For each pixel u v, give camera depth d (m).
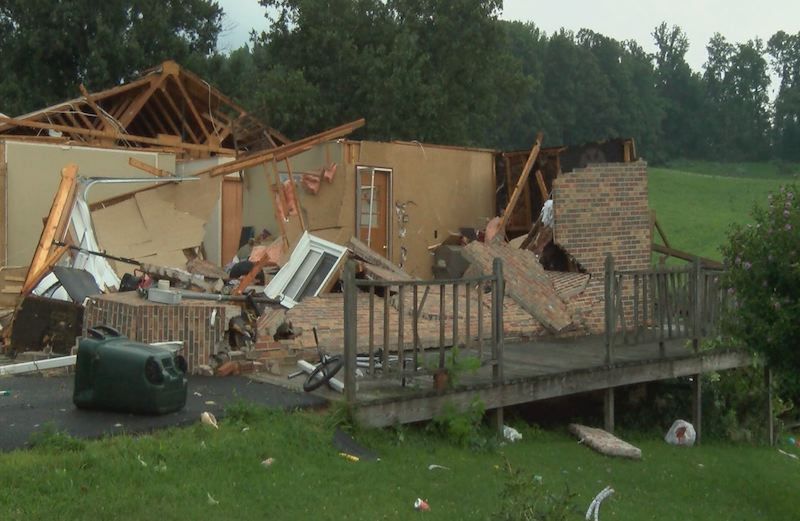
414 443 9.38
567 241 17.67
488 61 35.72
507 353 12.96
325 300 13.75
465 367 9.95
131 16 40.31
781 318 9.17
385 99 32.34
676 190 60.25
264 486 7.27
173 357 8.68
